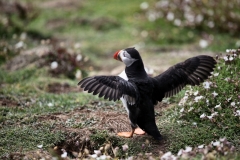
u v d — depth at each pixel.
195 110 10.22
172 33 20.12
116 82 8.50
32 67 14.87
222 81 10.68
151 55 17.45
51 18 22.16
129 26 21.05
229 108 10.08
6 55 16.12
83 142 9.45
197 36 19.98
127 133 9.54
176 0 21.17
